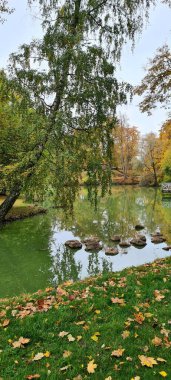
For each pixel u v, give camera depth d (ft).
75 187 30.76
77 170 29.19
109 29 29.66
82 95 28.22
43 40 27.66
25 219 74.84
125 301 18.71
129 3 28.78
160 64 37.73
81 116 29.81
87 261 41.68
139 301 18.57
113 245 49.93
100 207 99.35
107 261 41.32
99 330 15.43
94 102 29.04
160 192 153.89
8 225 66.95
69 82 28.50
